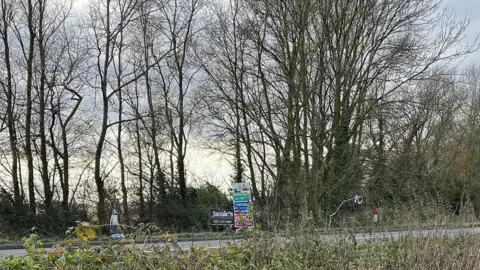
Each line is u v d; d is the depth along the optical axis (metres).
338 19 21.27
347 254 7.45
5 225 22.47
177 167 32.81
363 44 22.42
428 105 22.00
